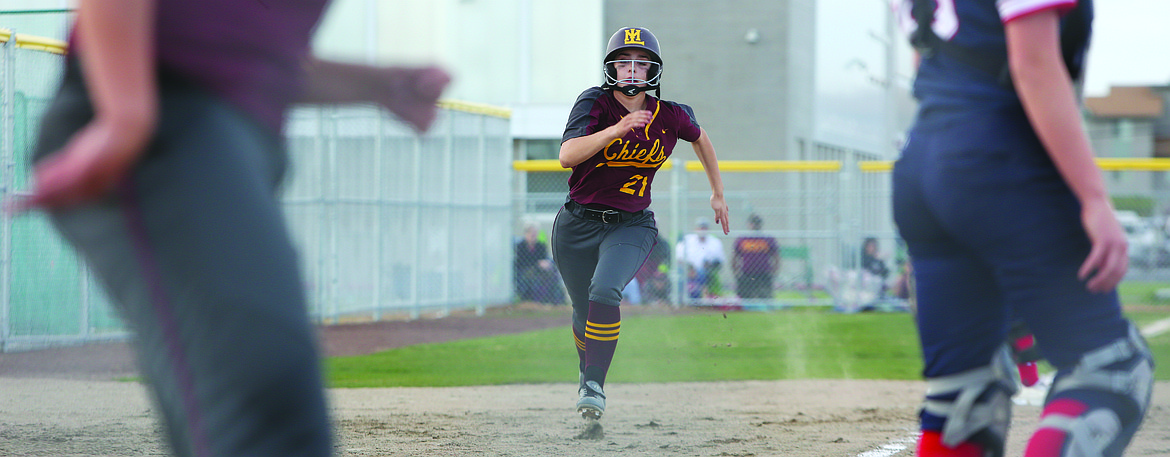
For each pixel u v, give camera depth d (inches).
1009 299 251.3
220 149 152.0
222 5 159.3
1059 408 247.0
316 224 1622.8
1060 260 239.0
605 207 593.0
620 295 564.7
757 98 2618.1
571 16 2046.0
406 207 1787.6
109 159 140.9
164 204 145.4
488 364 1110.4
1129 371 242.5
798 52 2677.2
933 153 254.2
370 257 1721.2
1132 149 5679.1
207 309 144.3
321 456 152.3
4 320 1153.4
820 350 1237.1
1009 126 241.9
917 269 283.9
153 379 154.0
